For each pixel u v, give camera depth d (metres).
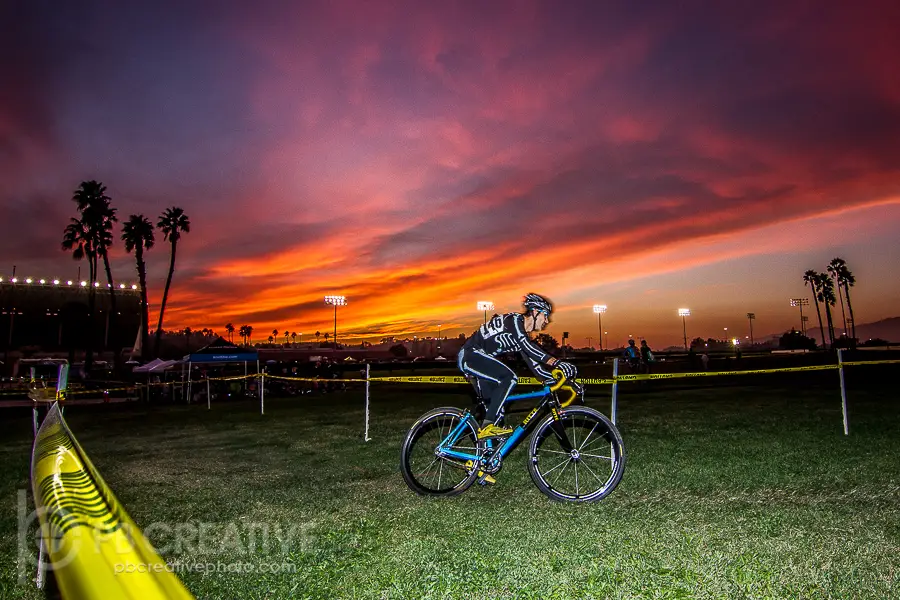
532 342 4.60
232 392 22.48
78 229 46.44
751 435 7.32
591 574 2.92
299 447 7.65
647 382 22.73
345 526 3.84
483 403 4.89
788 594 2.64
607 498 4.39
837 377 23.44
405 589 2.81
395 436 8.47
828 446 6.34
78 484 1.23
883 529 3.47
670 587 2.74
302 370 29.02
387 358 107.56
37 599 2.76
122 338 77.19
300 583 2.91
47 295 73.12
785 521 3.67
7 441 9.98
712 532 3.49
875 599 2.59
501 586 2.81
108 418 14.16
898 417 8.84
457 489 4.66
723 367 41.69
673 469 5.34
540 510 4.12
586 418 4.54
